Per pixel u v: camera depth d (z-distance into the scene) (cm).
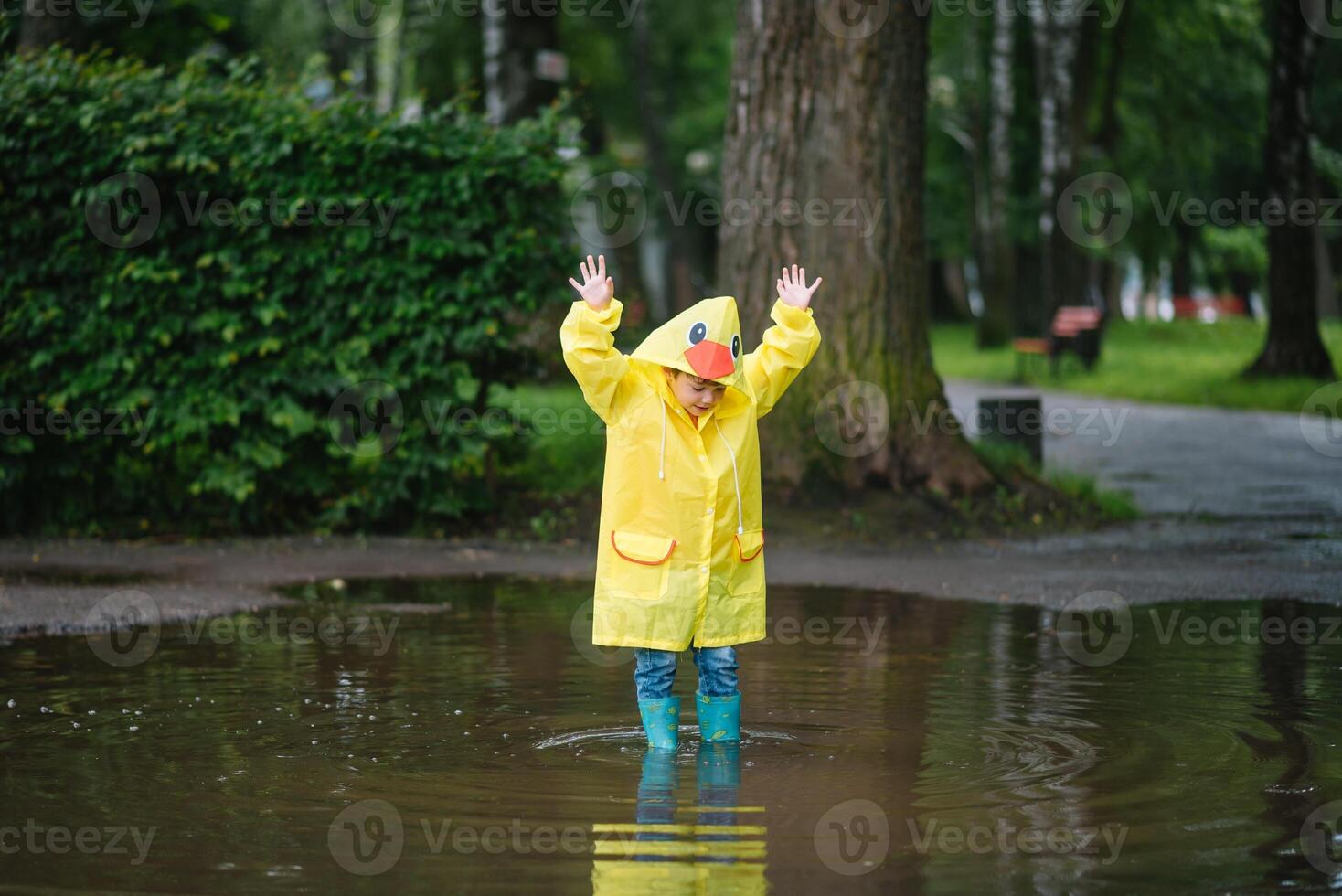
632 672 646
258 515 1145
